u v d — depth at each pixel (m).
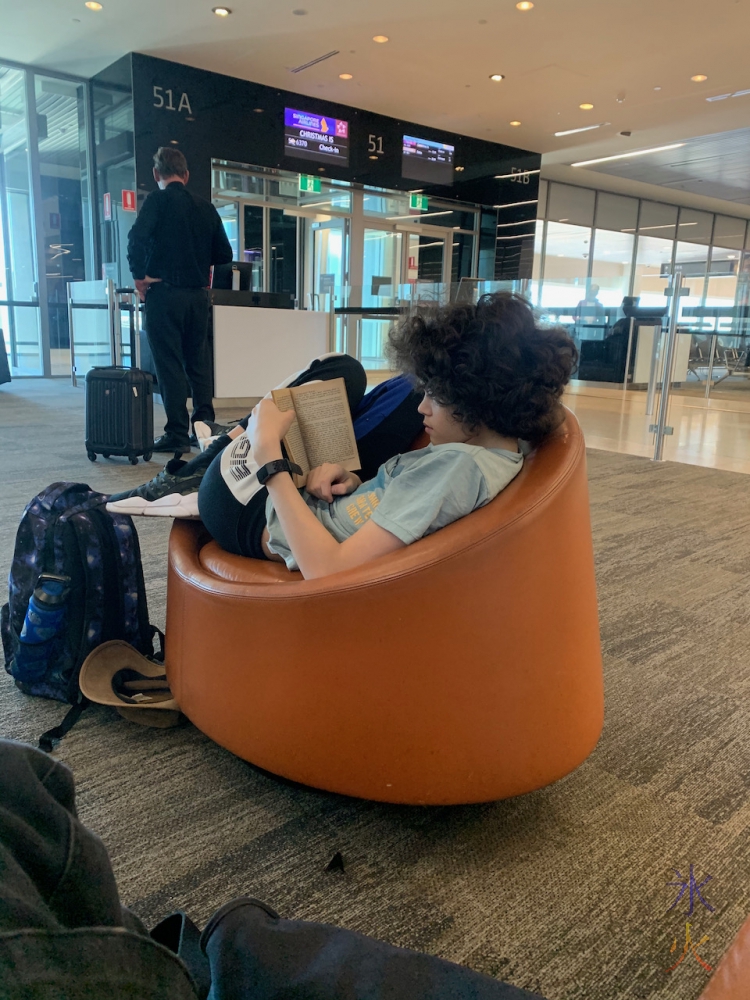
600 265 14.28
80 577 1.60
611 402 6.15
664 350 5.14
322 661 1.14
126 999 0.43
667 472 4.72
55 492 1.67
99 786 1.36
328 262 9.77
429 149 9.91
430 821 1.30
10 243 9.02
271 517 1.31
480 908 1.10
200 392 4.51
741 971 0.74
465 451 1.14
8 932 0.38
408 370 1.18
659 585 2.56
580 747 1.25
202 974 0.76
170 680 1.46
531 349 1.12
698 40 6.85
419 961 0.72
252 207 9.05
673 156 11.34
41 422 5.69
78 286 8.26
